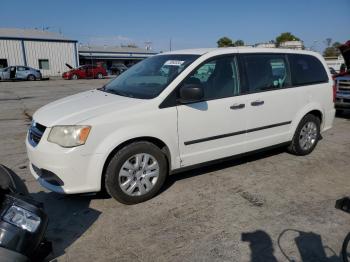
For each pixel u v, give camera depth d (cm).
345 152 579
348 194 414
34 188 428
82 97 430
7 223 227
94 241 315
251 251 299
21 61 3788
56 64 4003
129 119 360
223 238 319
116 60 5562
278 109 486
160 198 398
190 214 362
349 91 870
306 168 498
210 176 463
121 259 289
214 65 427
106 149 348
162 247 305
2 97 1452
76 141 338
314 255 294
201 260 287
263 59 477
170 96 387
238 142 452
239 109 439
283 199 398
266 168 496
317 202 391
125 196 372
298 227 337
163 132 381
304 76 528
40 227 241
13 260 216
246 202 390
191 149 411
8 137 700
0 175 282
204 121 411
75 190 347
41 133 357
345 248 254
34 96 1498
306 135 545
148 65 471
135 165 373
